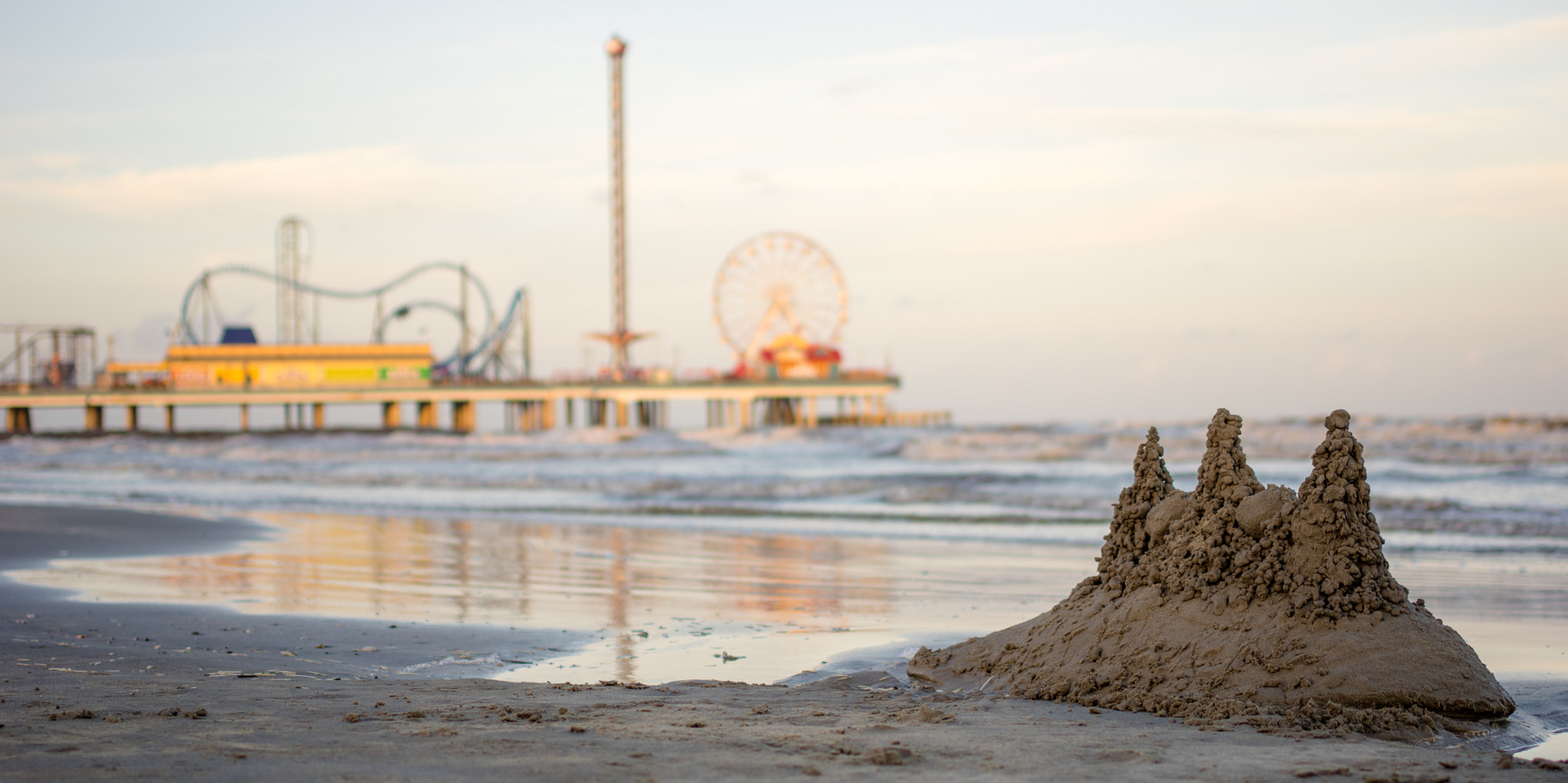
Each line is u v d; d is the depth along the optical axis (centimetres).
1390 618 949
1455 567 2252
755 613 1694
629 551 2636
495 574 2200
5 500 4681
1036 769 703
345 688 1033
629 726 830
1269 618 969
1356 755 747
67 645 1374
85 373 14000
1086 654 1030
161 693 991
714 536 3038
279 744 751
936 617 1644
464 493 5181
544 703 947
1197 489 1116
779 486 4866
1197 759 734
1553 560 2386
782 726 842
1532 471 5069
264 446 11762
